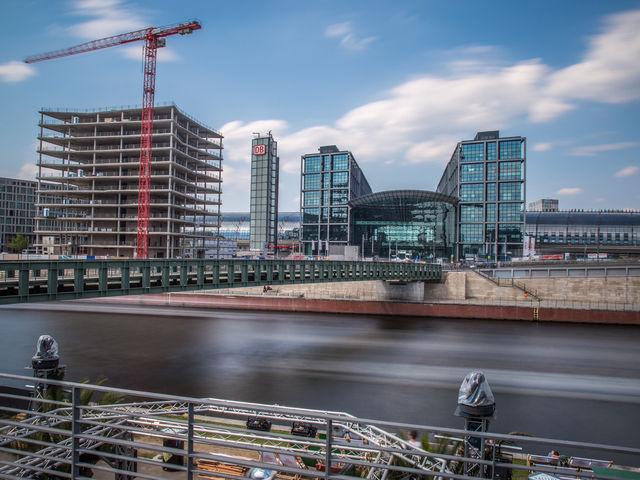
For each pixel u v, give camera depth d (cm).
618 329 7175
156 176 10794
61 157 11706
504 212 17712
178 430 1491
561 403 3584
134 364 4447
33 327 6519
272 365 4522
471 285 9425
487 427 969
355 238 18962
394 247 18262
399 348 5484
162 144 11269
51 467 968
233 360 4697
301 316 8262
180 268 3659
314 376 4156
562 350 5509
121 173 11212
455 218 18125
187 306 9362
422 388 3853
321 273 5547
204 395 3541
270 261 4606
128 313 8112
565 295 8888
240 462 734
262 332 6425
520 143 17638
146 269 3378
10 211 17000
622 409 3459
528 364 4819
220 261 4019
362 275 6538
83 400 1523
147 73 12575
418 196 17538
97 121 11550
